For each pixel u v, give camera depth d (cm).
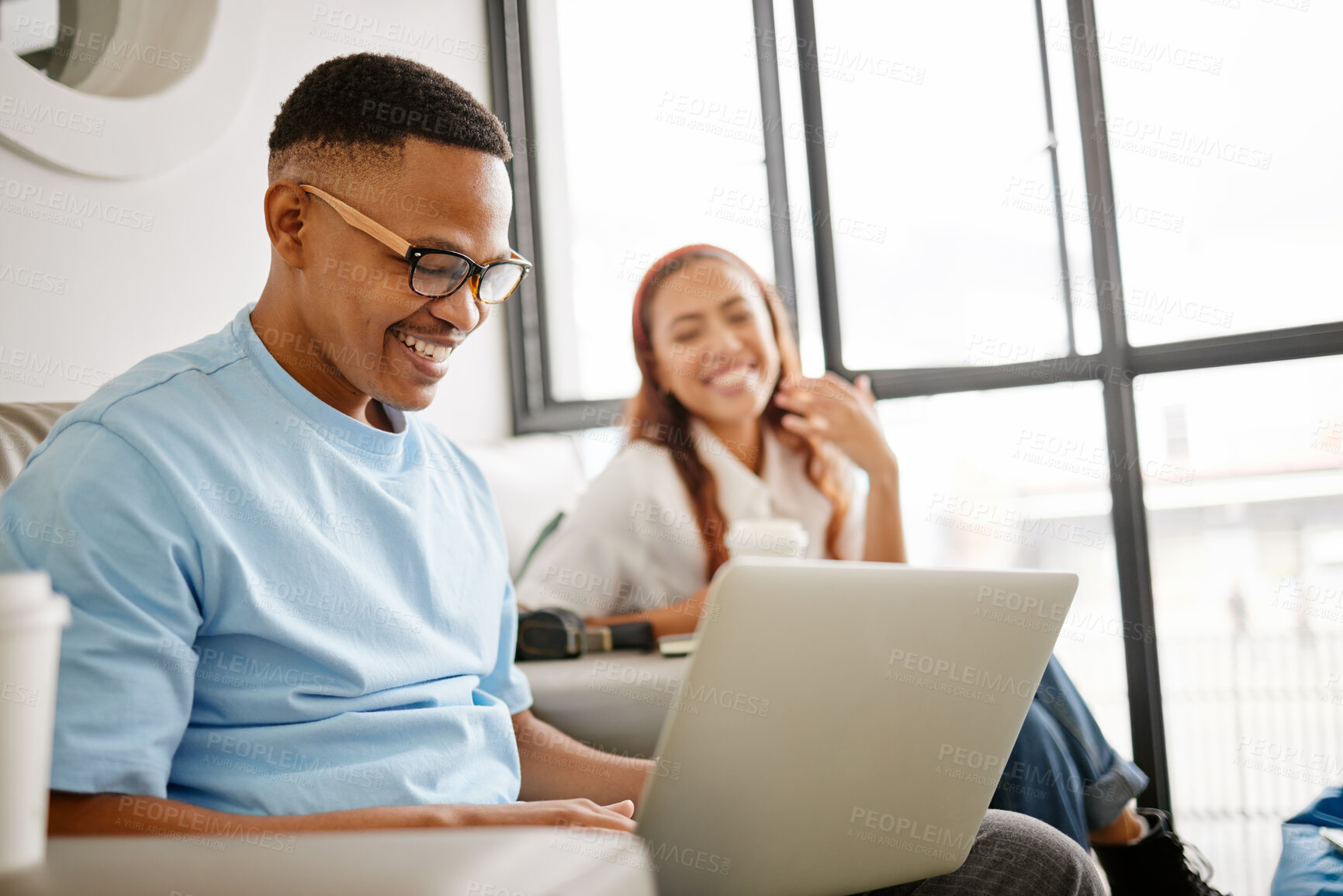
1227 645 226
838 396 200
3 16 162
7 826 39
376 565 87
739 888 68
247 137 201
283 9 212
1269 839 223
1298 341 217
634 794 101
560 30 285
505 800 90
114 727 64
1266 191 223
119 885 38
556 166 285
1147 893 151
